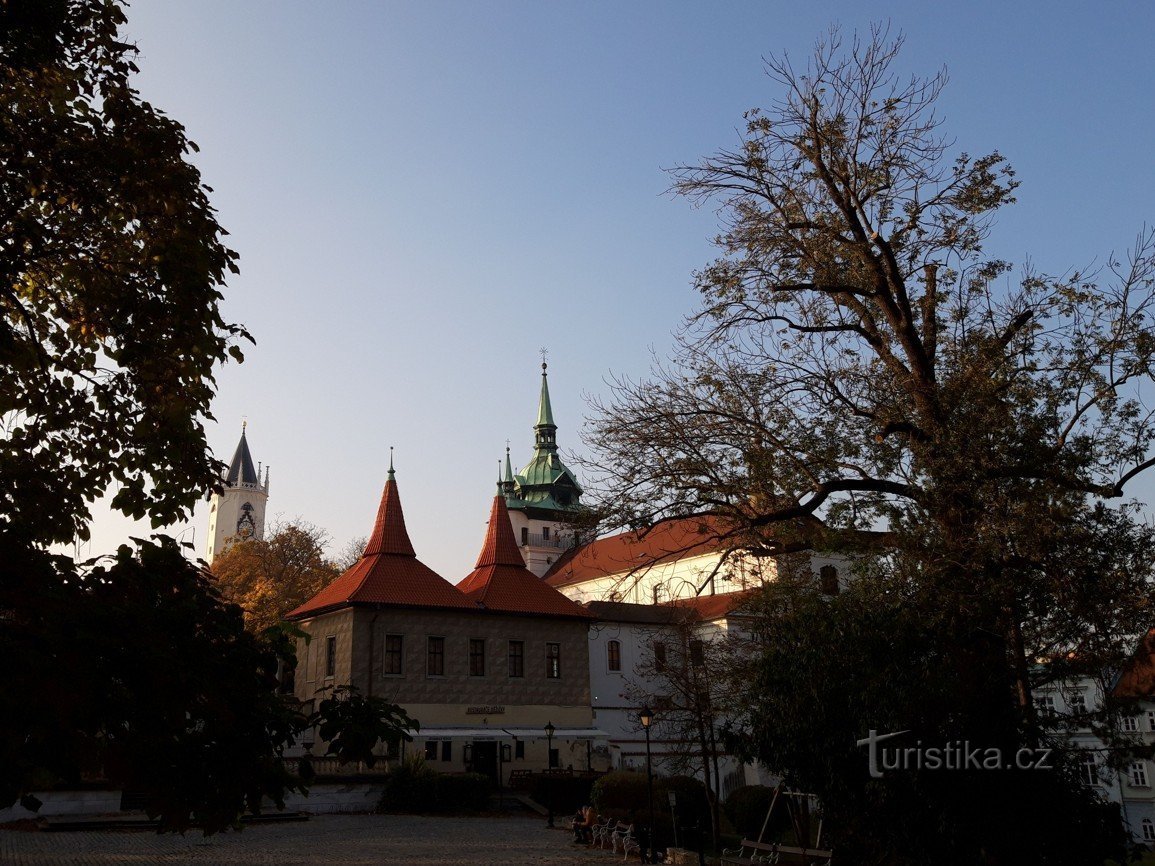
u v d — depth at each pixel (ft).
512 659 161.68
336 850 85.05
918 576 55.72
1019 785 49.98
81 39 33.73
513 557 176.35
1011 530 53.16
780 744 54.70
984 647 53.88
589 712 166.50
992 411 59.47
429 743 147.95
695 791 105.19
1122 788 154.92
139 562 21.95
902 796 49.19
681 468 68.18
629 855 83.41
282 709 20.65
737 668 92.07
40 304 35.40
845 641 53.62
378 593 153.48
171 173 32.91
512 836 100.22
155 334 31.71
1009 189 66.44
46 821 95.35
